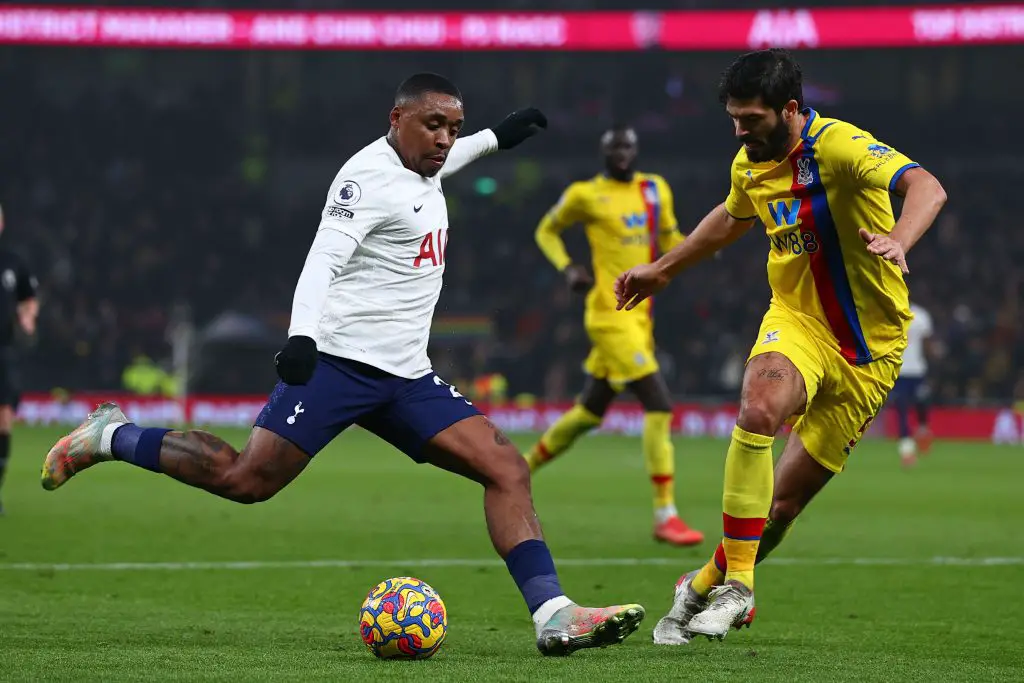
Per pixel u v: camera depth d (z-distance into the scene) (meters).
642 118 137.12
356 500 48.12
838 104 136.62
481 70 141.38
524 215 132.50
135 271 126.94
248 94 142.50
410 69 142.25
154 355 118.81
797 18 117.50
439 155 18.16
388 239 18.14
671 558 32.06
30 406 105.19
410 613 17.61
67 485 53.12
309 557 31.33
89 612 22.70
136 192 135.50
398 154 18.16
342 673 16.45
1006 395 109.94
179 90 143.50
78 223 131.12
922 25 115.38
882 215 19.17
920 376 70.00
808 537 36.97
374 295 18.33
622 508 45.81
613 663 17.59
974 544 35.22
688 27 118.81
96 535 35.44
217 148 139.25
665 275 21.17
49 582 26.53
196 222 133.12
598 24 120.00
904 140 135.00
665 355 114.38
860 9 116.44
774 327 19.84
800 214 19.28
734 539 18.88
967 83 135.50
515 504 18.50
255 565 29.67
